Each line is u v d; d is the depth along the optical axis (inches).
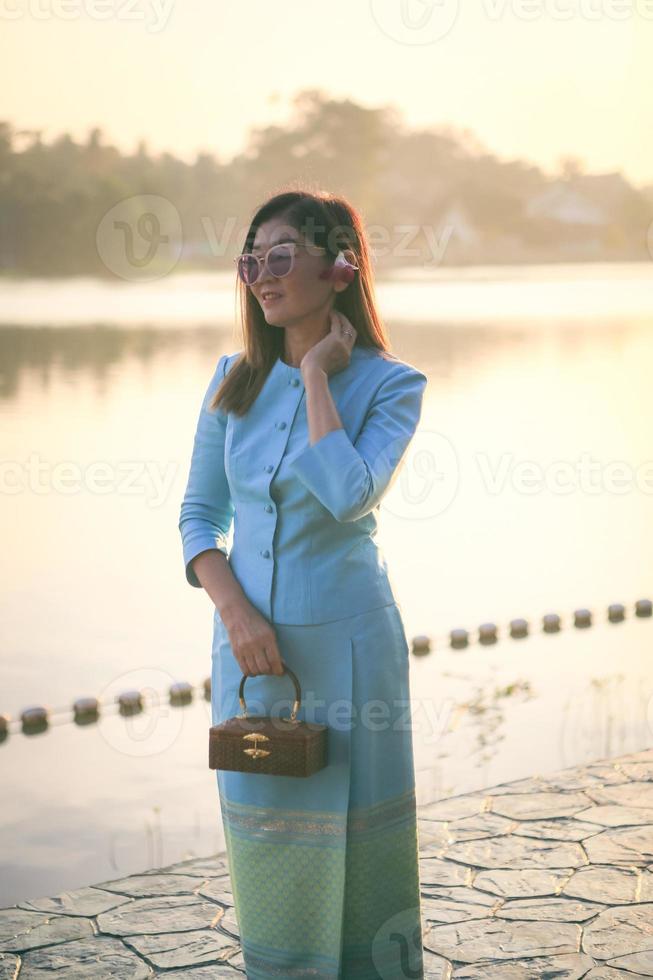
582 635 390.3
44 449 626.8
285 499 138.6
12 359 992.9
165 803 263.4
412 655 368.8
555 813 235.5
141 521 536.1
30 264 2020.2
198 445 151.0
